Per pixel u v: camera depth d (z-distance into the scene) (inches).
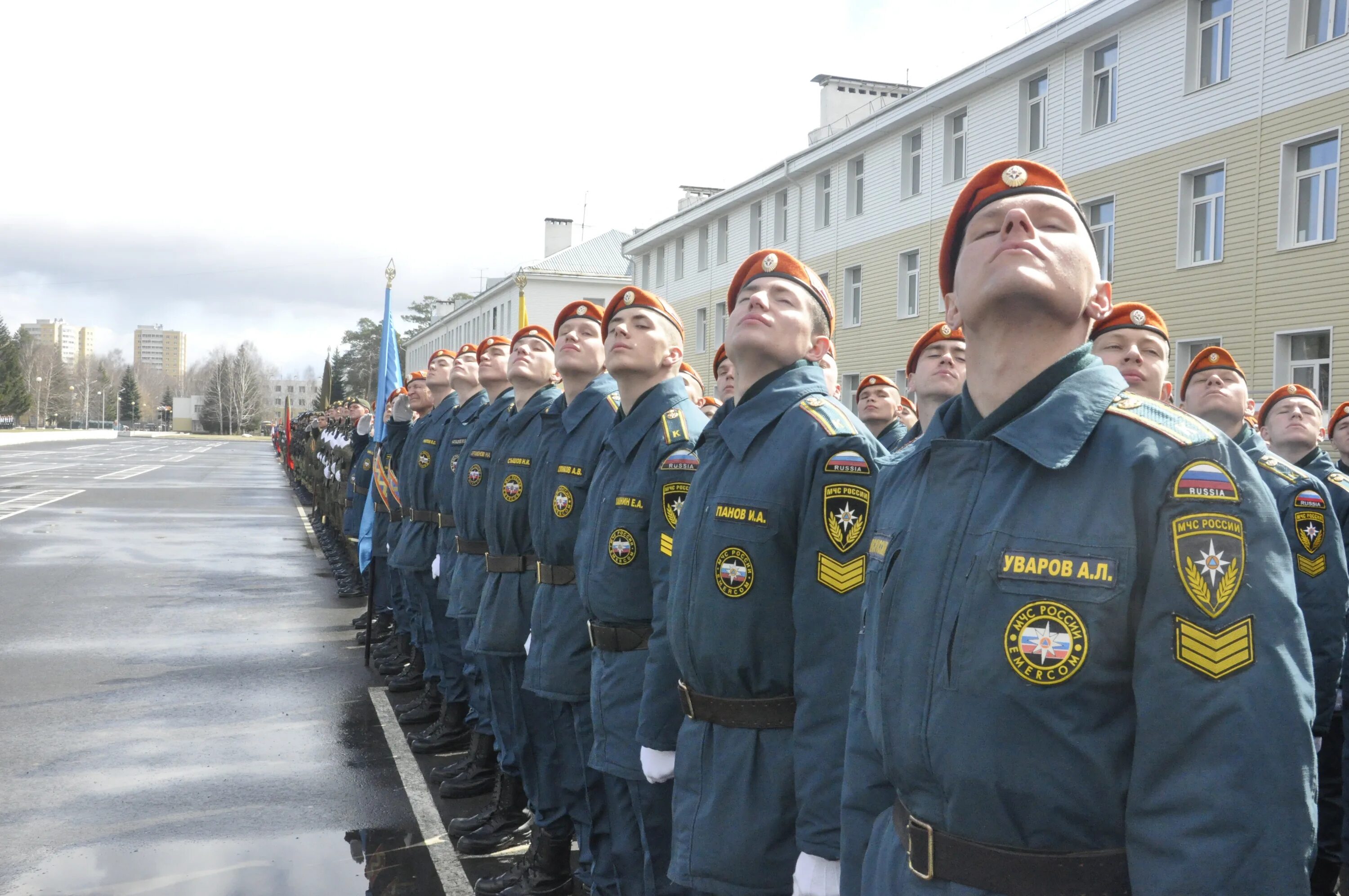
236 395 4434.1
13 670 294.5
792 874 97.4
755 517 97.0
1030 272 61.8
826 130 984.3
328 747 231.3
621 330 131.6
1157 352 128.8
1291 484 144.9
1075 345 64.7
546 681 145.3
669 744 115.6
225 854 173.5
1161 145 590.9
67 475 1247.5
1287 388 196.1
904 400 242.8
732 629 97.5
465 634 200.2
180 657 314.3
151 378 6314.0
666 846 124.0
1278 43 527.2
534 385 181.5
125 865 168.4
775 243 1020.5
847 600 88.6
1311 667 54.2
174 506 867.4
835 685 88.3
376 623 342.3
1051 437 59.6
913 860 62.6
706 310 1165.1
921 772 61.3
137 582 461.1
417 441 261.9
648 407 130.3
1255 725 51.6
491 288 1801.2
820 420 96.4
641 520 126.0
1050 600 56.6
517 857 175.0
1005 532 59.2
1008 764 57.1
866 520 89.0
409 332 3095.5
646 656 126.3
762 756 98.0
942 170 778.8
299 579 478.9
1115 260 623.8
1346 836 166.1
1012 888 57.9
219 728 243.4
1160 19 590.2
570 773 156.6
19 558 532.4
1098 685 55.7
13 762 216.8
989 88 728.3
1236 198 549.6
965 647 59.0
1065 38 641.6
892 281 841.5
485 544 198.2
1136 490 56.6
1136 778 54.6
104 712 254.8
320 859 172.2
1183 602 53.7
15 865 167.5
